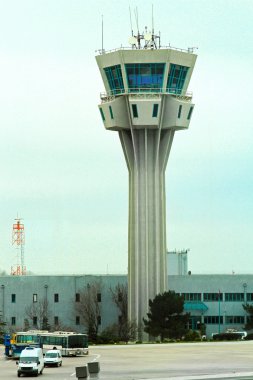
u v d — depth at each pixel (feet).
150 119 519.19
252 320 575.38
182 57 520.42
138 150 533.55
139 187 534.37
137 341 510.99
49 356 311.68
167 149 537.24
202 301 589.32
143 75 518.37
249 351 404.98
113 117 526.98
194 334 523.70
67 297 588.09
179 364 322.96
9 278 588.91
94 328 570.05
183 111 527.40
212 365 316.40
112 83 528.22
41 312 582.35
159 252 533.55
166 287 536.83
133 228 535.19
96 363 215.72
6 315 585.63
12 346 355.56
